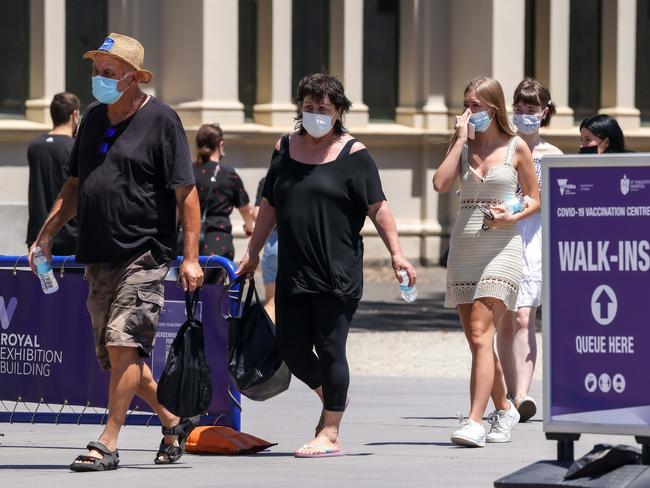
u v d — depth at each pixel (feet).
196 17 202.39
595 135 81.30
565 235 53.78
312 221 66.13
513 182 72.84
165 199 64.64
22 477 61.82
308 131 65.98
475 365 72.54
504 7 218.18
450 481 60.03
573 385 53.67
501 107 72.84
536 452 70.74
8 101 199.93
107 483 59.72
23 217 123.65
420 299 182.70
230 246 111.04
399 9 224.53
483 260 72.43
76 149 65.77
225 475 62.03
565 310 53.78
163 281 68.49
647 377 52.75
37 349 74.49
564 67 228.43
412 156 221.66
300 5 218.79
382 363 120.37
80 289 73.51
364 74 223.51
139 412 73.77
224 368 71.61
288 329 67.31
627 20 235.20
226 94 203.82
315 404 93.76
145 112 64.18
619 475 51.62
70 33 204.85
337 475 61.87
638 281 52.90
